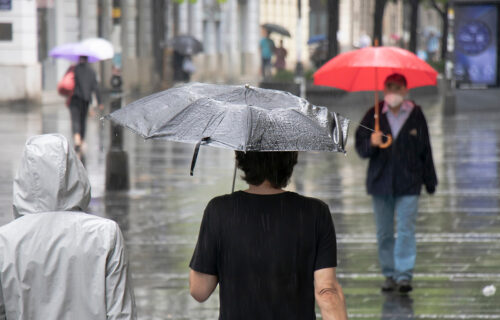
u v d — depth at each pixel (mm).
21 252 9008
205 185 37062
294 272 9750
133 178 38938
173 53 106750
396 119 20438
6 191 34750
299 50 94875
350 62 20047
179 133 9258
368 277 21984
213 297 20172
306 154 48312
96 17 102688
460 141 53531
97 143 51875
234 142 8977
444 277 21969
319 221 9859
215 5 149875
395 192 20406
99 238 9109
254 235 9758
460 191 35406
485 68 77438
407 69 20344
